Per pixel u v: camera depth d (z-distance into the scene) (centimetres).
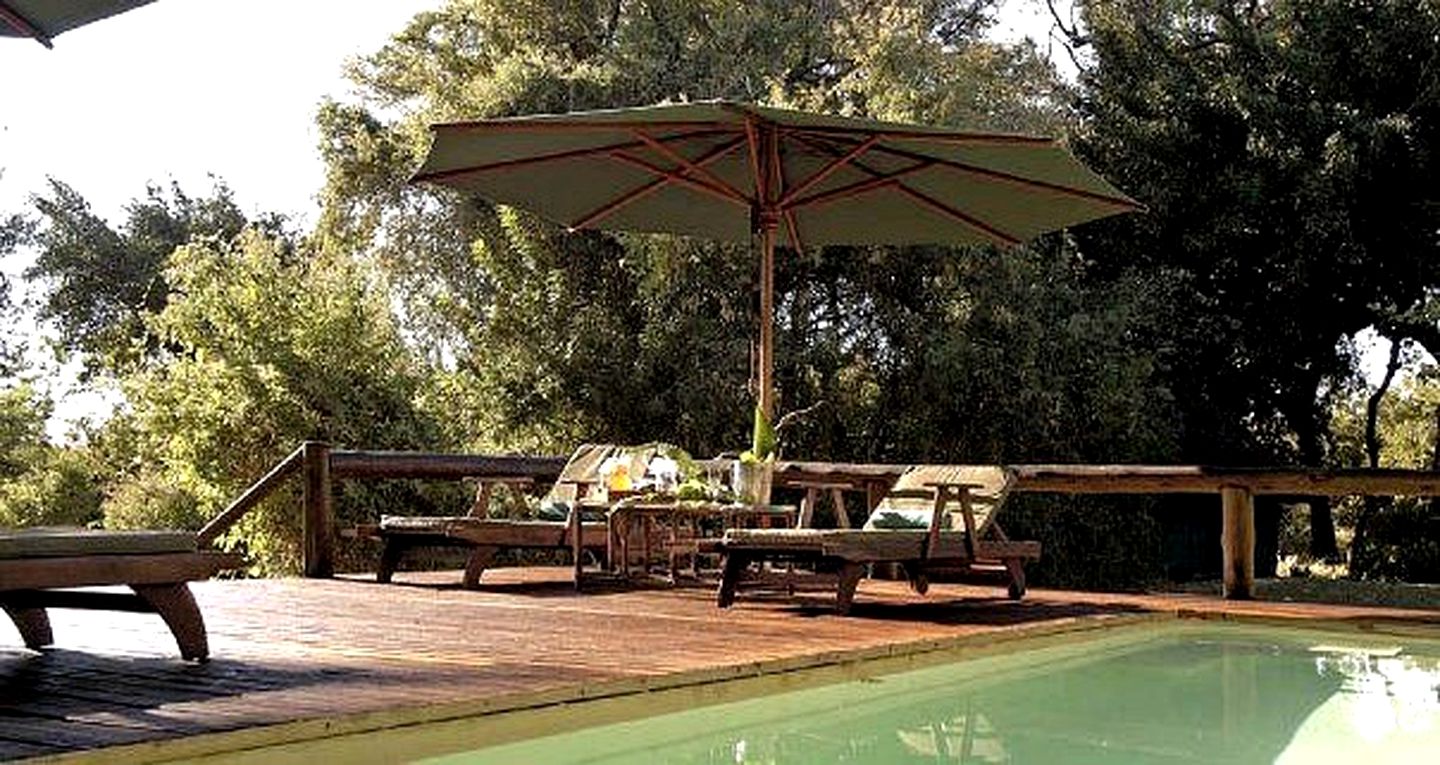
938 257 1334
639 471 725
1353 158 1398
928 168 688
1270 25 1591
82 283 2947
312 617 537
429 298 1548
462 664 400
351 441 1355
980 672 511
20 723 295
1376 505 1614
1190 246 1509
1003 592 717
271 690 346
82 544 365
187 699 330
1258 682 493
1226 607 667
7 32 465
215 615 543
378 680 365
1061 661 549
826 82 1511
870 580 798
